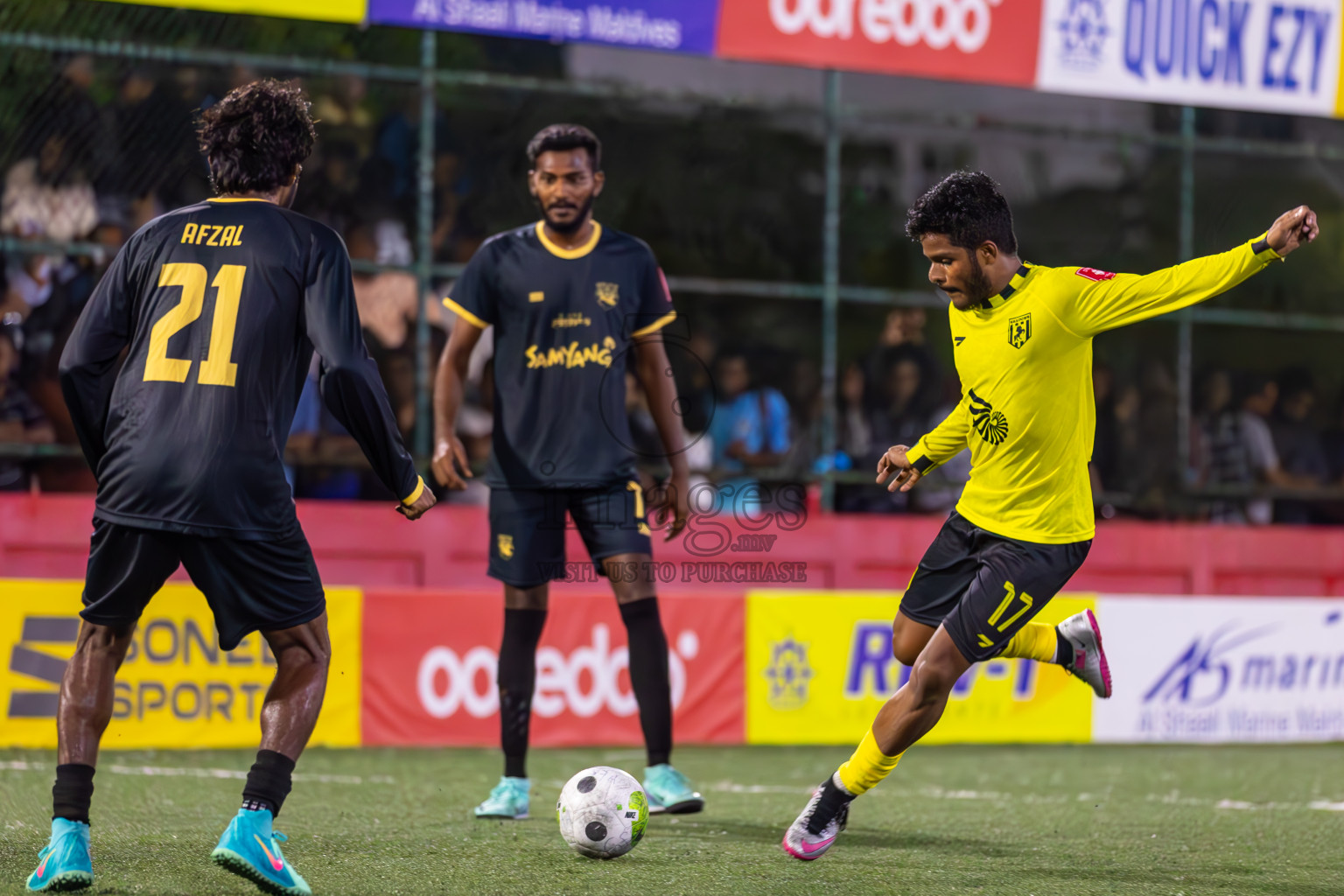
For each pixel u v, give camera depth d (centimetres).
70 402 1064
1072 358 1206
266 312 1043
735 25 2584
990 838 1488
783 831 1482
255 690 2241
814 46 2628
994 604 1199
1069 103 3350
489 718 2369
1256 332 3331
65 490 2623
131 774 1891
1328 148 3136
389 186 2919
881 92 3278
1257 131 3350
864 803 1772
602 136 3152
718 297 3281
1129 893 1184
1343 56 2873
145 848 1295
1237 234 3412
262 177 1096
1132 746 2548
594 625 2398
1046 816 1684
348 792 1786
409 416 2864
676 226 3266
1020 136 3350
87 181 2602
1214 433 3250
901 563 2864
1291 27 2842
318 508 2591
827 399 2911
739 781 2002
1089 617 1427
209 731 2208
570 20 2497
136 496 1016
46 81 2562
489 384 2961
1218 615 2625
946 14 2692
